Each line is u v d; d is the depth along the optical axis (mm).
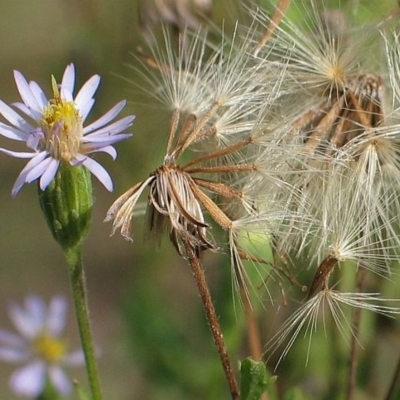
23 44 369
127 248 349
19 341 267
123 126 192
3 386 359
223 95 198
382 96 201
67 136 189
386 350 255
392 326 234
